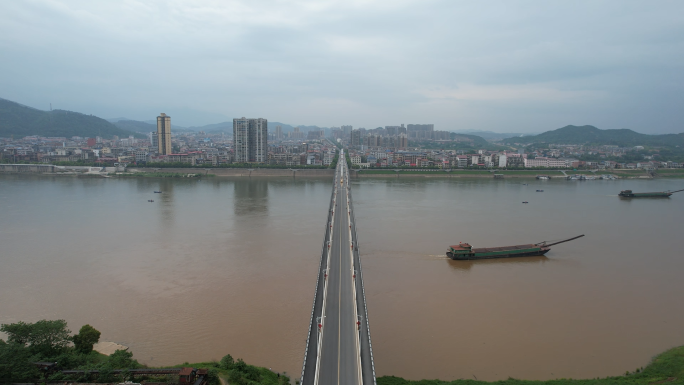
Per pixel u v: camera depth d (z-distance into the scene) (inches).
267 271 4798.2
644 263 5369.1
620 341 3366.1
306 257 5310.0
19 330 2768.2
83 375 2509.8
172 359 3034.0
